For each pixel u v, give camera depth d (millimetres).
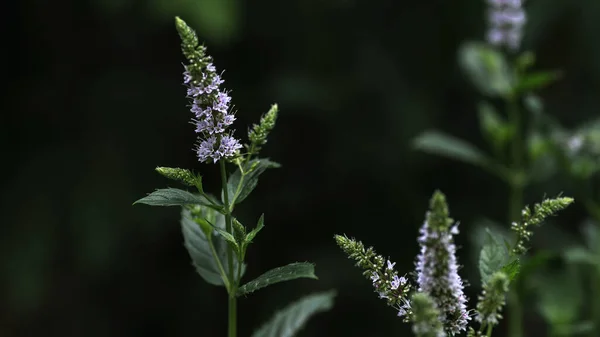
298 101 7293
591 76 7719
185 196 2566
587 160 5359
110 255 6801
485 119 5609
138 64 7727
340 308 7719
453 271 2094
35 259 6746
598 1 7109
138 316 8031
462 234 7688
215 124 2455
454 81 7930
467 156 5531
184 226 3092
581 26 7301
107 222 6789
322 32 7742
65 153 7098
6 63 7406
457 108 8117
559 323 4645
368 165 7703
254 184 2691
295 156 7988
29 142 7242
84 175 6973
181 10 5730
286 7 7531
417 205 7789
